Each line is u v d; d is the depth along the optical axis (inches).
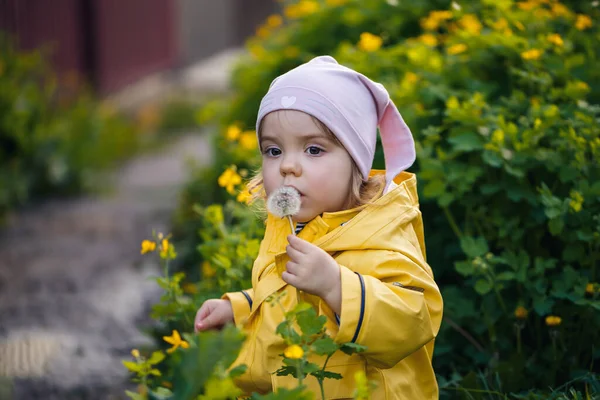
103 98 528.1
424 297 97.1
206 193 219.5
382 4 218.2
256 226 139.6
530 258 136.5
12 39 402.9
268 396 75.0
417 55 169.3
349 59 187.8
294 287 99.4
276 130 99.8
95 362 183.3
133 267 257.0
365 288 90.9
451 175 134.1
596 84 154.3
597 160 131.0
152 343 187.2
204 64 854.5
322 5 233.3
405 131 108.5
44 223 320.5
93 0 527.8
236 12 1052.5
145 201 353.4
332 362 96.5
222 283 129.7
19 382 172.6
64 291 236.1
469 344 134.0
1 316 216.2
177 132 561.3
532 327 133.0
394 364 94.3
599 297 125.5
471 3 193.8
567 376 125.1
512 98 150.8
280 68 225.0
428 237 145.6
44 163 367.2
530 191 133.9
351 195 102.6
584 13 185.9
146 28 687.1
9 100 357.4
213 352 74.2
